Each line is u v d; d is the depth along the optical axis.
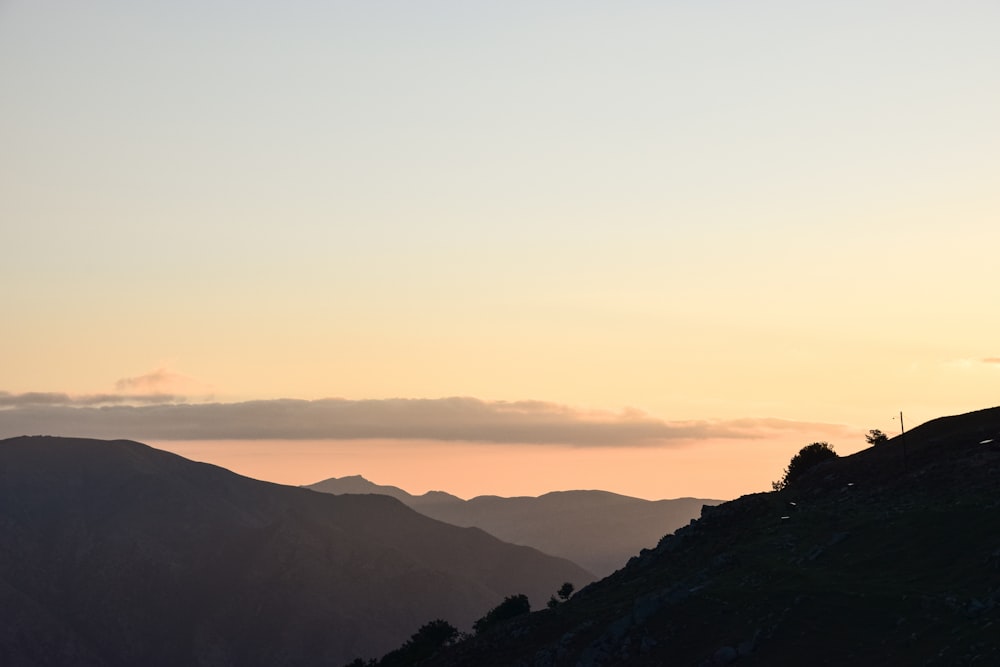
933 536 71.12
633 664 69.06
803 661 61.12
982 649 55.12
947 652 56.34
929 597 62.19
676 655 67.62
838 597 65.50
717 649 65.75
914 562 68.94
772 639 63.88
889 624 61.59
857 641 61.19
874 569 69.88
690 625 69.81
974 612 58.66
